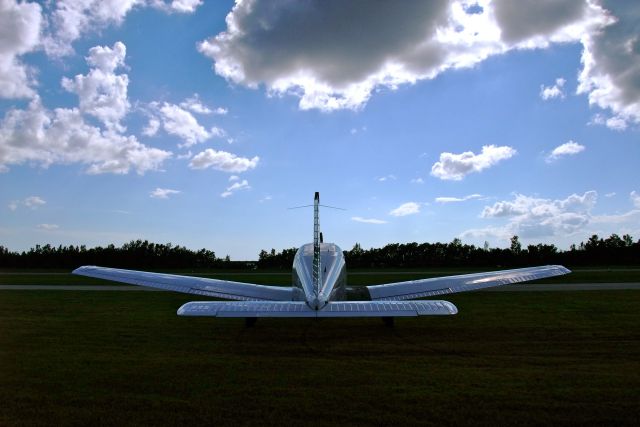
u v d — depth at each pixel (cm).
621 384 553
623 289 1938
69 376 601
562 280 2583
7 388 547
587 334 909
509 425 425
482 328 1002
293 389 539
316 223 946
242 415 453
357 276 3819
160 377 596
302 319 1193
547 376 593
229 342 862
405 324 1084
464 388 539
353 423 431
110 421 438
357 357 721
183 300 1653
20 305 1472
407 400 496
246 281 3108
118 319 1161
